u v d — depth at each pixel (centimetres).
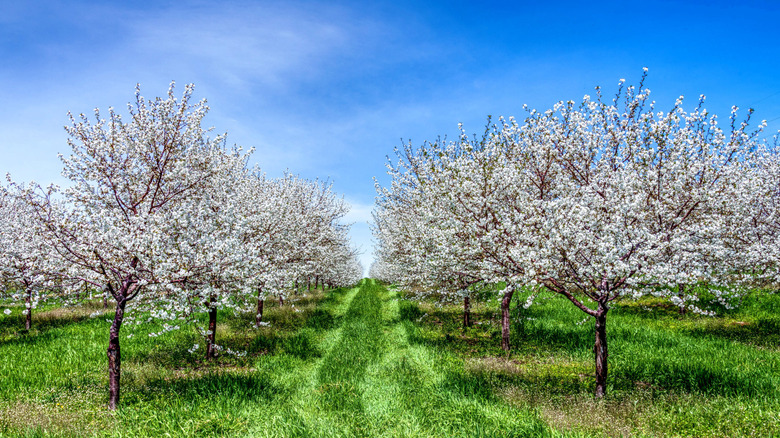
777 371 912
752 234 1245
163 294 782
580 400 765
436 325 1648
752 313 1523
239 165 1303
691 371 899
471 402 749
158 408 729
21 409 689
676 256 747
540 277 806
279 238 1358
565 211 851
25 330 1477
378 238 2438
